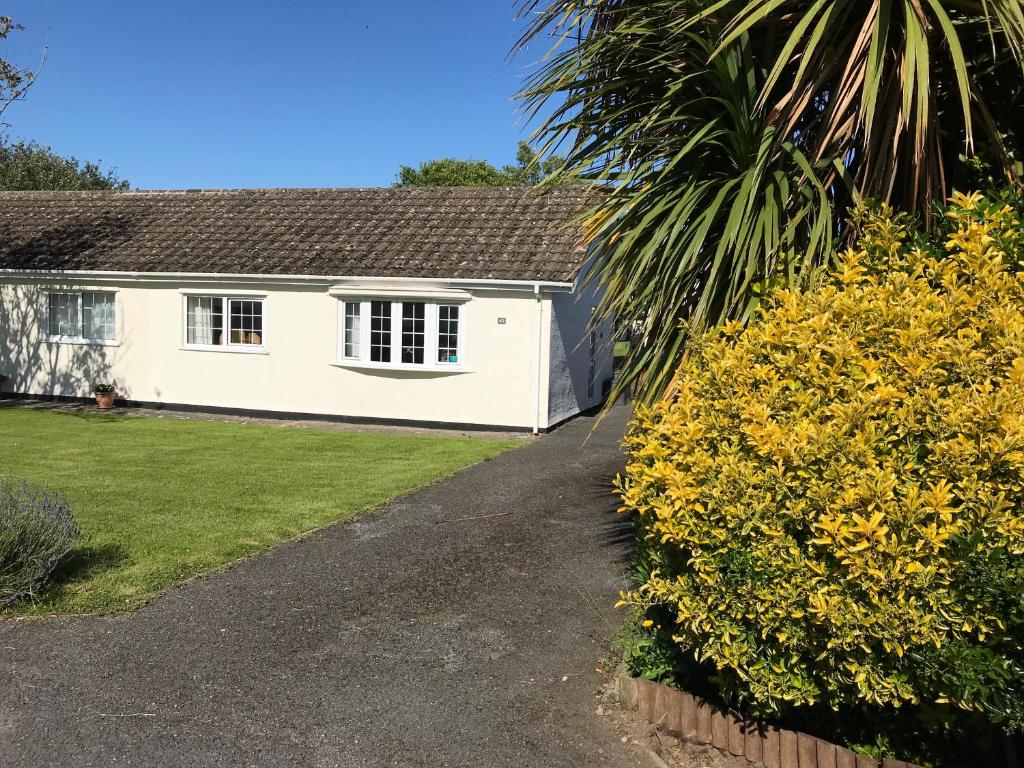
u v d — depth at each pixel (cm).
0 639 463
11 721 374
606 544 671
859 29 393
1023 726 252
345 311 1438
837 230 429
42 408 1506
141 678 418
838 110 369
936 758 306
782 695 294
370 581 571
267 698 400
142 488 843
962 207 353
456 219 1562
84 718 377
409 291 1380
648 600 351
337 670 432
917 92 368
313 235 1562
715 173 435
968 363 282
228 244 1566
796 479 284
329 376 1452
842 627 266
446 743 361
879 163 380
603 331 1831
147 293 1534
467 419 1393
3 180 3650
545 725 377
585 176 467
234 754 350
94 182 4084
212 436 1232
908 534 258
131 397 1569
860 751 318
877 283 346
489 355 1374
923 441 278
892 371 298
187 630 480
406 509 780
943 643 260
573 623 500
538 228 1489
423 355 1402
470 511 778
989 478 259
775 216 375
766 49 418
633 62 449
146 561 600
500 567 608
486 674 429
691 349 386
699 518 303
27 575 511
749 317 376
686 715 357
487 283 1345
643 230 425
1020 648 253
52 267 1561
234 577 573
